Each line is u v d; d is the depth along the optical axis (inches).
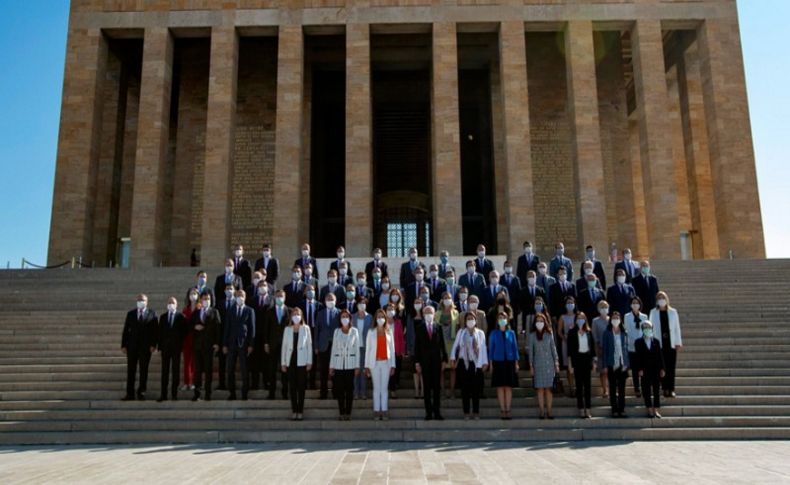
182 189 1212.5
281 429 434.0
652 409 444.1
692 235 1186.6
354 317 486.3
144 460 343.9
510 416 450.6
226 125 1084.5
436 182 1068.5
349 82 1095.6
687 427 432.8
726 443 399.5
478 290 546.3
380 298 534.6
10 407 469.4
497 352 443.8
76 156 1078.4
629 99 1364.4
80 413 455.2
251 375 517.0
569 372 488.1
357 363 446.9
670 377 467.5
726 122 1090.7
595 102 1093.1
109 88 1242.0
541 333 447.5
